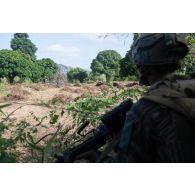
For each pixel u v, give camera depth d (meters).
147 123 1.65
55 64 34.31
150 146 1.66
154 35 1.81
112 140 1.97
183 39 1.83
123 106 2.03
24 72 28.47
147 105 1.67
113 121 2.05
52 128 5.16
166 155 1.62
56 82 23.22
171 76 1.75
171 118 1.63
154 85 1.74
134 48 1.90
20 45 49.53
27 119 6.56
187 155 1.61
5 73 27.94
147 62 1.82
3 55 27.98
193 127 1.62
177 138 1.61
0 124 3.31
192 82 1.72
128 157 1.67
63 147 3.68
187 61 4.17
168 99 1.65
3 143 3.07
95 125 3.99
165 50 1.79
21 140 3.25
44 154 2.87
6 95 13.29
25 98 12.12
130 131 1.67
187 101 1.64
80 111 3.89
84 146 2.19
